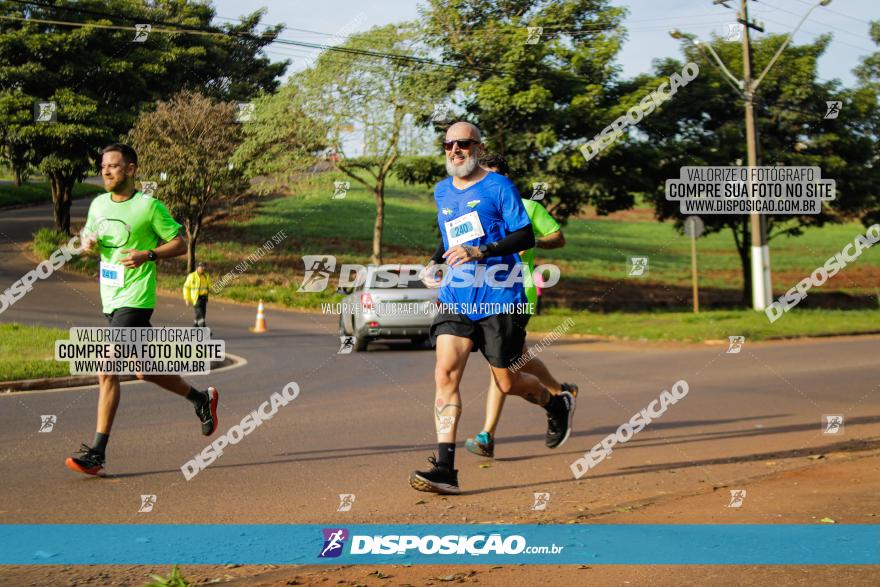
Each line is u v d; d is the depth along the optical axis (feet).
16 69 117.29
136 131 109.19
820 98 116.26
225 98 134.92
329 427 28.22
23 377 39.11
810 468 20.39
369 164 108.06
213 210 127.13
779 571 12.28
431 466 21.97
